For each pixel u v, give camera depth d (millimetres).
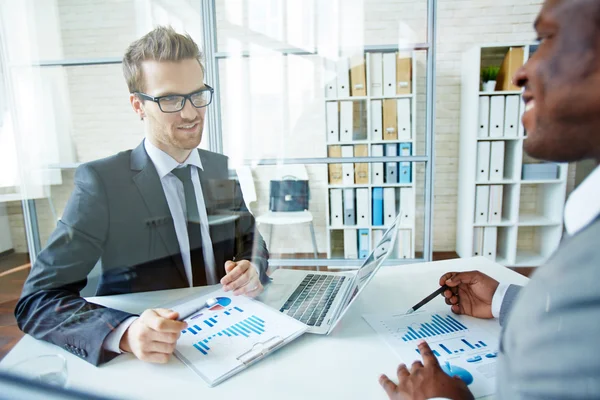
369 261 794
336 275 833
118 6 1952
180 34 972
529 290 297
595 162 283
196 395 431
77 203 759
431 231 2121
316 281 793
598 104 255
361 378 457
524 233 2010
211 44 1956
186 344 534
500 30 2326
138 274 728
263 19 2273
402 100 2254
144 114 958
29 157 1723
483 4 2299
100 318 541
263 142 2227
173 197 880
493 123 2195
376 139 2314
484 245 2273
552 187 1908
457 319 601
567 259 268
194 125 966
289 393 433
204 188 965
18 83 1933
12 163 1641
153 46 920
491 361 473
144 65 926
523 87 307
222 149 2055
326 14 2316
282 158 2250
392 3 2342
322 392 434
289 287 755
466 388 408
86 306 580
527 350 275
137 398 422
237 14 2254
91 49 1965
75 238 712
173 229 818
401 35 2377
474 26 2348
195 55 978
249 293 714
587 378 235
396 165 2312
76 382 445
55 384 429
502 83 2143
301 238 2201
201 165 996
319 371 475
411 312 633
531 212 2059
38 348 503
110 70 1993
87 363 488
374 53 2232
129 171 858
